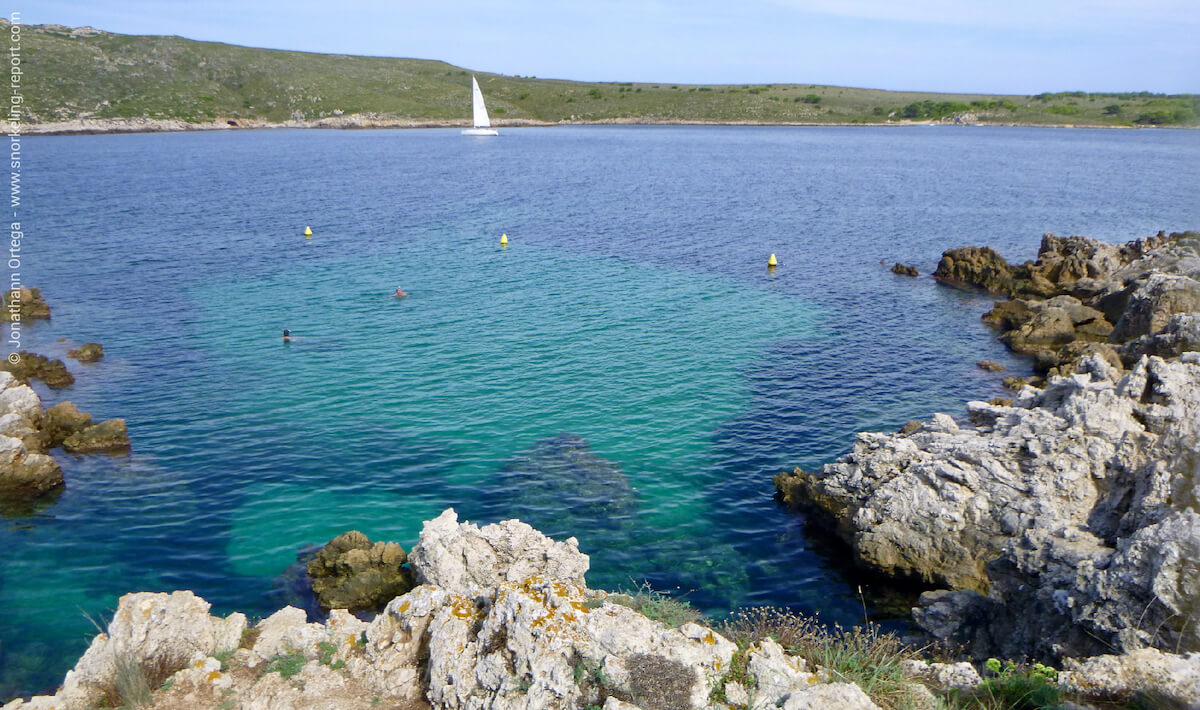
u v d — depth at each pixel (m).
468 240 85.06
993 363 48.38
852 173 153.38
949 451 28.83
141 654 16.58
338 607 25.53
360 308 59.03
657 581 27.28
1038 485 25.70
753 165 168.25
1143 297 48.78
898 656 17.38
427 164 164.50
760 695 14.04
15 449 32.62
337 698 15.34
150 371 45.84
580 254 79.06
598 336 53.03
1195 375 26.94
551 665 14.05
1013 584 23.00
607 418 40.09
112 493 32.41
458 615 16.05
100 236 82.69
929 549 26.94
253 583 26.80
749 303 62.03
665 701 13.54
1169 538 18.66
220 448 36.38
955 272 69.62
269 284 65.56
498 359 48.28
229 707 15.18
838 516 30.09
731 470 35.16
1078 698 14.71
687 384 44.72
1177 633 17.55
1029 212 105.38
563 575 24.30
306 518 30.70
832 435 38.56
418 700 15.34
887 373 46.97
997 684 15.61
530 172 152.12
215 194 114.19
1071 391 29.91
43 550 28.39
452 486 33.22
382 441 37.19
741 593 26.83
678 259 77.44
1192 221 21.25
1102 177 144.75
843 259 78.44
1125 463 24.67
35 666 22.36
